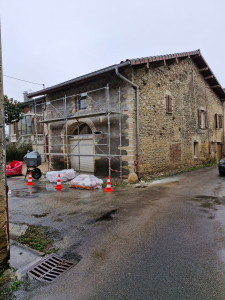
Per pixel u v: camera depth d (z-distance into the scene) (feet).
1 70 9.12
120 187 25.36
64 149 36.24
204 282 8.10
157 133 32.68
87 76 29.01
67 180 29.37
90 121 32.07
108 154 28.22
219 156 61.46
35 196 21.44
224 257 9.80
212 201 19.20
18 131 67.10
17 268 9.21
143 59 27.04
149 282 8.14
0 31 9.11
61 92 36.70
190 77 43.42
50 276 8.69
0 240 9.05
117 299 7.28
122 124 28.37
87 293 7.61
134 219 14.82
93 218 15.08
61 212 16.43
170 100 35.50
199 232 12.57
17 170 35.70
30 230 13.14
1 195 9.11
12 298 7.42
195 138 45.37
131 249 10.70
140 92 29.19
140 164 29.27
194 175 34.88
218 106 61.21
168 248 10.73
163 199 19.98
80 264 9.47
